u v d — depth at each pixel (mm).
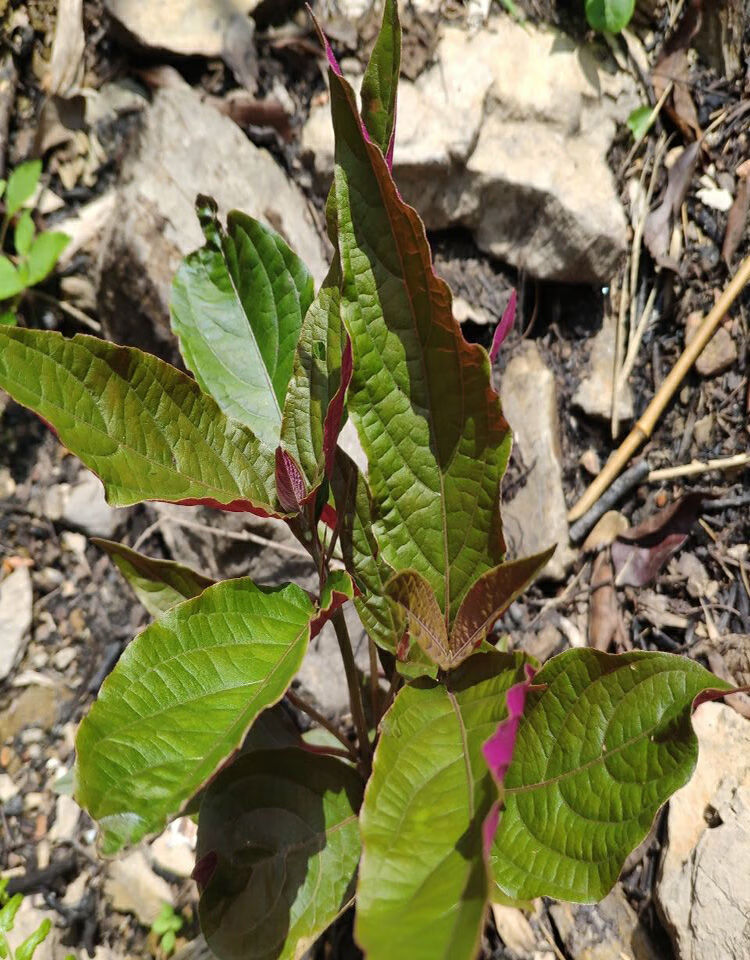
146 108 1003
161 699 708
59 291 999
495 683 731
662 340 977
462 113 970
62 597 969
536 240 982
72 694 954
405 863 681
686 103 994
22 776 936
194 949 849
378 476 736
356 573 760
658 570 932
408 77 980
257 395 789
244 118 998
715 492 934
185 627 721
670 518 932
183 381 736
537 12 1004
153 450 729
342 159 707
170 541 966
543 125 983
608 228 965
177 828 912
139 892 901
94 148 1006
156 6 1001
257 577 929
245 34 1002
